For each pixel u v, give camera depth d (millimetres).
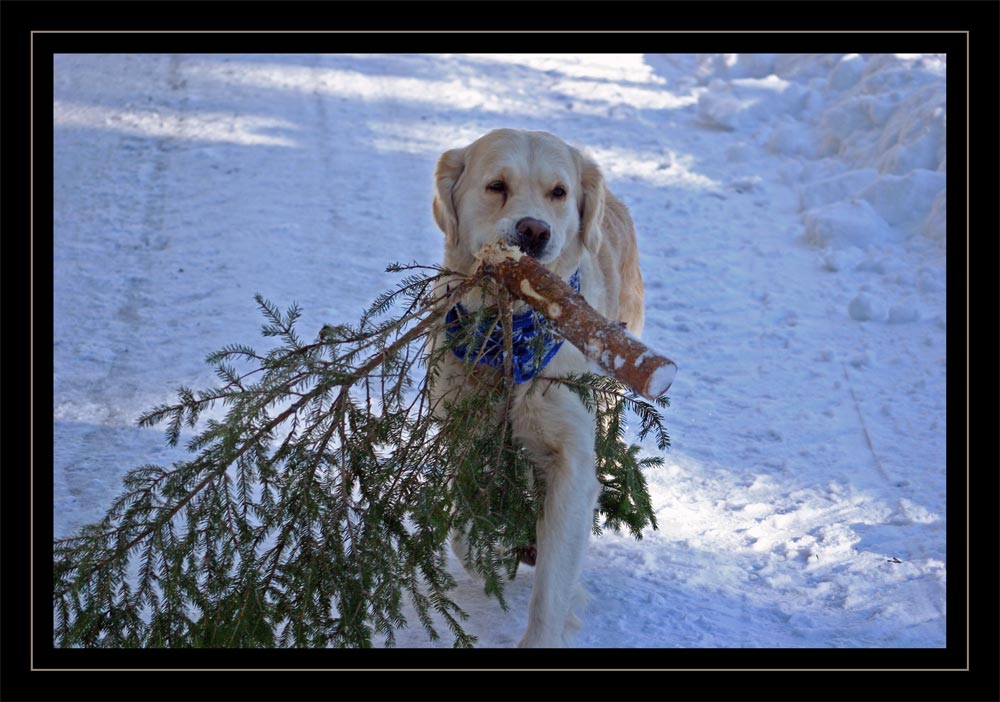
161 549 3953
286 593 4023
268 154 12086
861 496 5957
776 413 7031
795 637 4660
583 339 3859
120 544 3967
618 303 5840
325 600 4035
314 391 4094
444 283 4930
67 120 13109
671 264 9578
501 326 4594
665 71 15672
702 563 5316
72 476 5793
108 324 7980
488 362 4645
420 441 4246
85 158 11828
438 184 5070
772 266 9570
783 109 13344
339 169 11680
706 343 8117
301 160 11922
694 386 7422
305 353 4180
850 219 9930
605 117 13648
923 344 8031
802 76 14078
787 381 7500
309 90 14484
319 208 10562
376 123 13266
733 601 4977
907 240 9898
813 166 11703
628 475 4887
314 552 3990
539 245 4578
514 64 15992
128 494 4012
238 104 13875
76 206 10453
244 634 3971
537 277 4098
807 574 5207
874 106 11797
